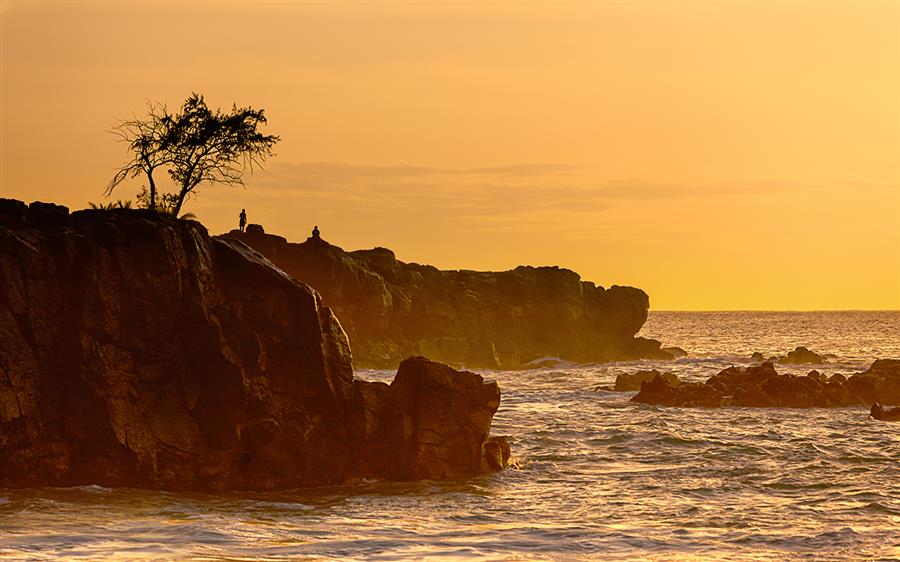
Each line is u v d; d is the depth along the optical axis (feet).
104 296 249.96
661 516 241.76
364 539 214.90
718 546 213.46
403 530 224.12
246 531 218.18
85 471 247.50
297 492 261.03
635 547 212.43
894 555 206.39
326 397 269.64
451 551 206.80
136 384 253.85
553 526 230.07
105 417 246.68
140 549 200.85
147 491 248.93
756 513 245.24
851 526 231.09
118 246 254.88
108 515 225.35
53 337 247.29
